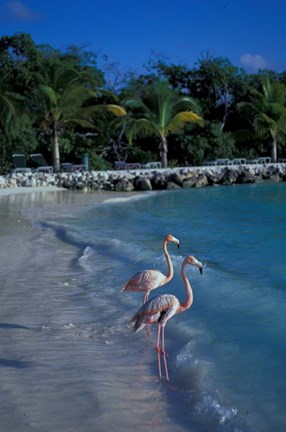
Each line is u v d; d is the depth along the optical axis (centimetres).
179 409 553
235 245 1511
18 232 1803
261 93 5047
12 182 3700
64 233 1755
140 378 636
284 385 595
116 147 5056
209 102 5338
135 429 510
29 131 4297
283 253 1366
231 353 690
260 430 504
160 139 4691
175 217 2206
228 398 564
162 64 5438
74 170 4353
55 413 536
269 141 5181
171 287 1030
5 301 973
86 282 1106
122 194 3475
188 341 744
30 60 4428
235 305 889
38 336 785
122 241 1512
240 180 4253
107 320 859
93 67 4938
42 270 1223
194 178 4072
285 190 3488
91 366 670
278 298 911
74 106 4138
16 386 604
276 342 717
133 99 4538
